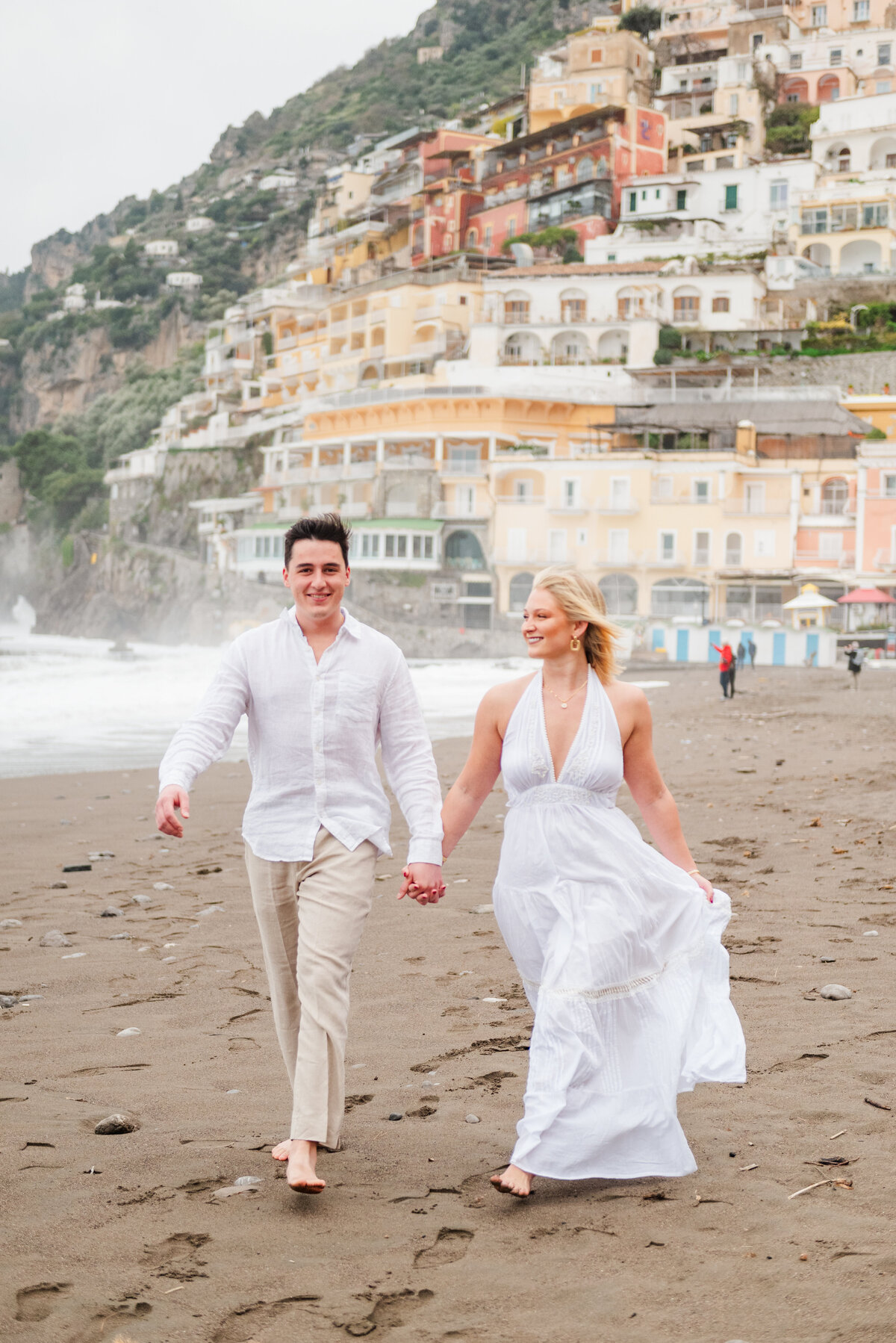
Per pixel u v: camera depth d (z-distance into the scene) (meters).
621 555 68.12
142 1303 2.64
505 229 101.69
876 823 10.32
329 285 118.75
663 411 71.56
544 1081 3.22
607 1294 2.65
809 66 104.06
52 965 6.22
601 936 3.35
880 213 85.31
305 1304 2.63
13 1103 4.07
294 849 3.48
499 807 12.72
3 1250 2.92
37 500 135.12
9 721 25.38
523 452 75.56
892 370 75.56
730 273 80.44
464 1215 3.11
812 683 41.22
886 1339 2.41
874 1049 4.43
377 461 79.44
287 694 3.52
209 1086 4.26
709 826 10.64
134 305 182.62
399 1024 4.99
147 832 11.37
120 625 103.81
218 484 106.12
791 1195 3.16
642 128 97.50
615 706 3.58
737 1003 5.14
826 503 66.19
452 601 73.94
